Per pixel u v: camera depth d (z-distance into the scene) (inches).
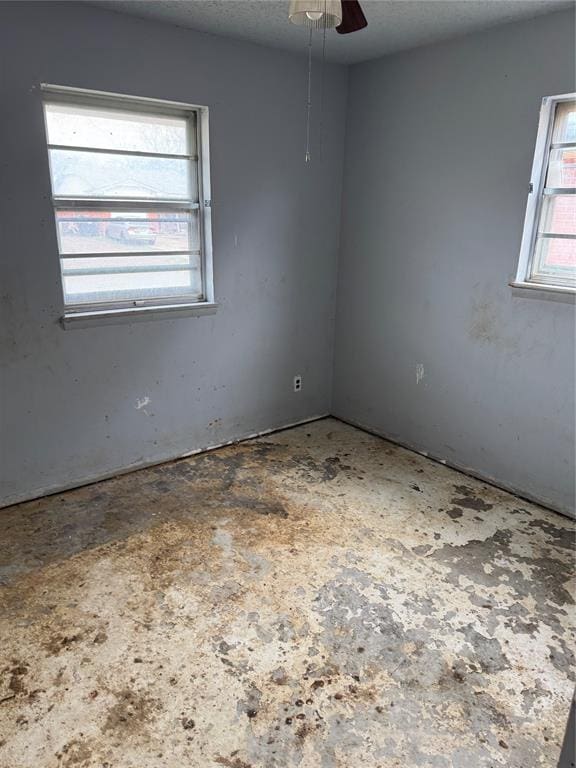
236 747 62.7
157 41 108.5
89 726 64.8
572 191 105.6
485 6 97.1
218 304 133.3
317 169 142.6
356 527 106.3
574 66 98.3
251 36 116.9
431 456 139.3
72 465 119.0
